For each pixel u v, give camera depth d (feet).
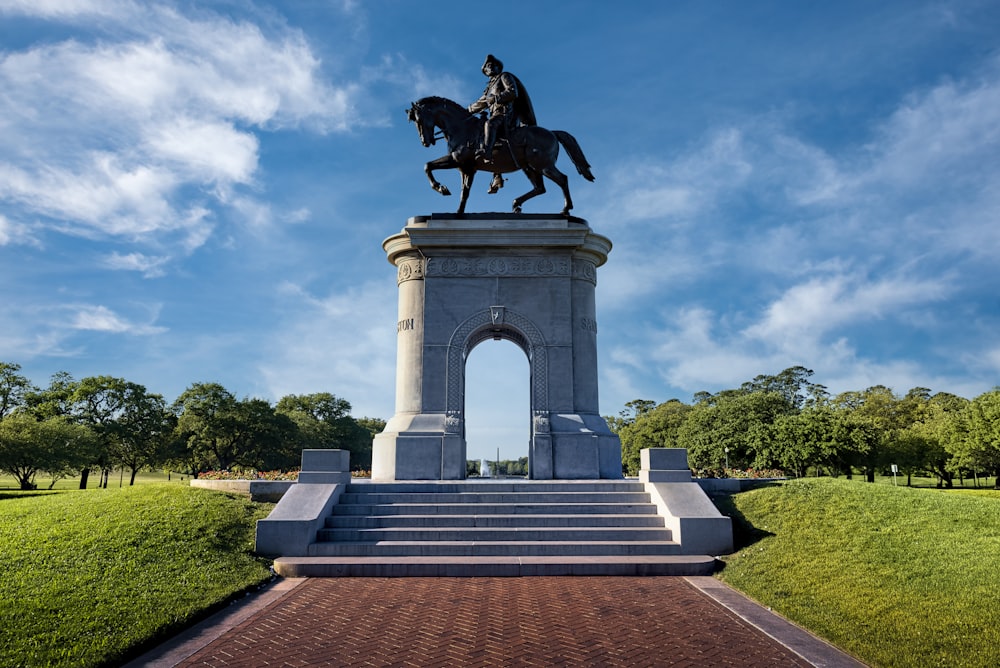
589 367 78.69
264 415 257.34
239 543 52.70
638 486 62.90
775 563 47.50
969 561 41.70
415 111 80.02
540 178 82.38
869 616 35.88
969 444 200.34
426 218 80.23
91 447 199.21
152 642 32.76
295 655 30.73
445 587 44.27
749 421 231.50
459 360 76.38
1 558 45.19
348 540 53.93
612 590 43.52
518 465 273.75
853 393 390.83
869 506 54.75
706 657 30.50
